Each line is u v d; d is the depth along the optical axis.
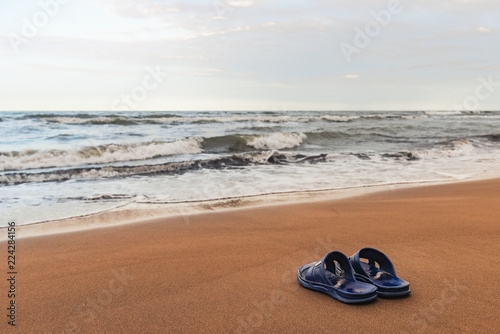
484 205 6.28
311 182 9.05
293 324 2.53
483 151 15.78
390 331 2.42
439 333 2.38
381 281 3.00
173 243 4.53
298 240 4.55
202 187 8.44
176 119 28.88
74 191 8.00
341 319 2.58
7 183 8.93
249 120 32.66
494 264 3.57
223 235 4.84
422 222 5.21
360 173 10.44
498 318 2.55
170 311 2.77
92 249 4.33
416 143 19.17
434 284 3.12
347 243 4.36
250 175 10.09
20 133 19.48
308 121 34.88
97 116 33.19
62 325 2.60
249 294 3.03
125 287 3.23
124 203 6.89
